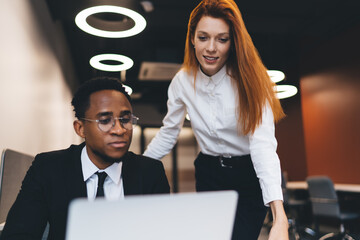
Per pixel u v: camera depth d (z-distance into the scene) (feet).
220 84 4.69
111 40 14.55
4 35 7.50
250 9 15.25
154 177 4.09
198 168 5.23
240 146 4.72
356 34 17.25
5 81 7.56
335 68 18.81
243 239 4.61
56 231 3.50
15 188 5.15
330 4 15.05
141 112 33.60
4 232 3.42
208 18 4.20
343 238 14.96
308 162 20.90
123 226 1.79
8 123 7.79
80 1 11.97
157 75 24.57
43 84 12.01
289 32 17.87
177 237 1.92
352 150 17.54
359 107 17.15
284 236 3.49
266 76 4.45
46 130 12.50
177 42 22.58
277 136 24.35
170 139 5.80
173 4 15.79
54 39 14.42
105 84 3.62
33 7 10.51
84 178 3.68
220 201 1.97
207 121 4.83
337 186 15.57
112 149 3.45
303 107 21.50
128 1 10.16
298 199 20.11
